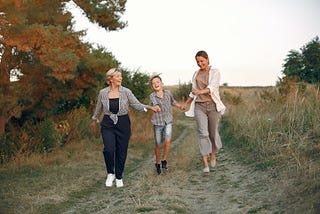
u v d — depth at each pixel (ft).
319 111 29.58
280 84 50.42
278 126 31.30
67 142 42.29
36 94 38.58
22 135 35.65
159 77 25.22
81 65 39.93
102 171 29.17
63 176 27.32
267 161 24.04
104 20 45.52
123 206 18.86
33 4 33.65
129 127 22.76
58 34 32.81
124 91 22.38
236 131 39.40
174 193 20.43
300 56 131.03
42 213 19.63
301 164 20.39
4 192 23.06
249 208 16.76
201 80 24.68
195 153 34.22
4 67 33.76
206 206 18.33
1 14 29.22
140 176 25.67
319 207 14.57
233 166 26.04
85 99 51.52
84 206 20.47
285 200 16.56
